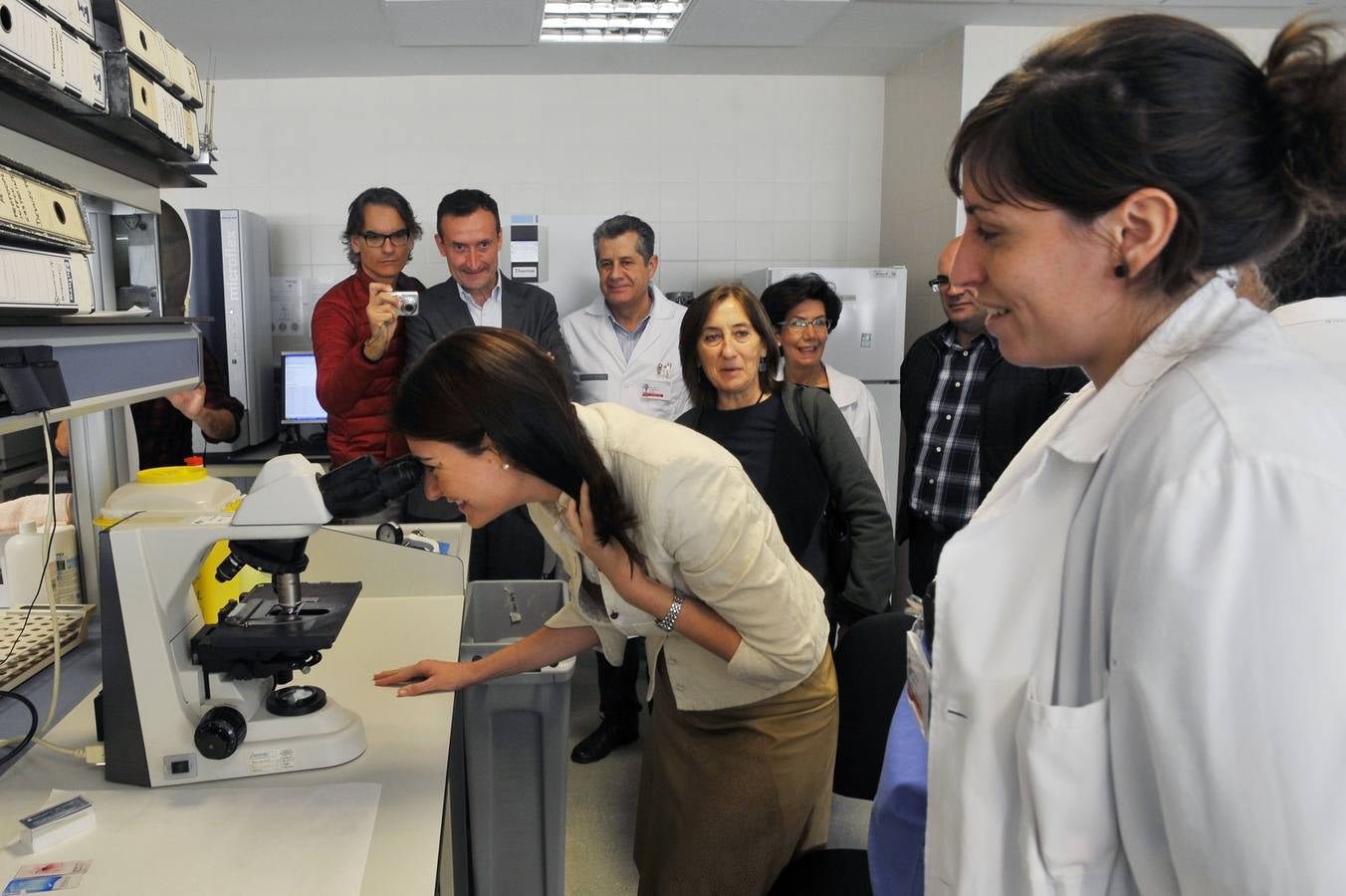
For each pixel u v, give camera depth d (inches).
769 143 173.3
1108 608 25.0
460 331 43.1
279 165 164.9
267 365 155.6
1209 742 20.3
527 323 114.4
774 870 56.4
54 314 47.7
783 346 107.4
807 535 82.5
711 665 54.4
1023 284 25.0
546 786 68.1
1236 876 20.3
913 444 109.3
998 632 28.2
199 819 40.0
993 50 142.6
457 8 124.4
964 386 103.8
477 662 55.6
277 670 45.0
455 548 86.8
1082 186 22.7
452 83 165.5
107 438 68.6
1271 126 22.2
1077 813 25.2
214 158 68.0
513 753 67.4
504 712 66.4
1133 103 21.9
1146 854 24.0
